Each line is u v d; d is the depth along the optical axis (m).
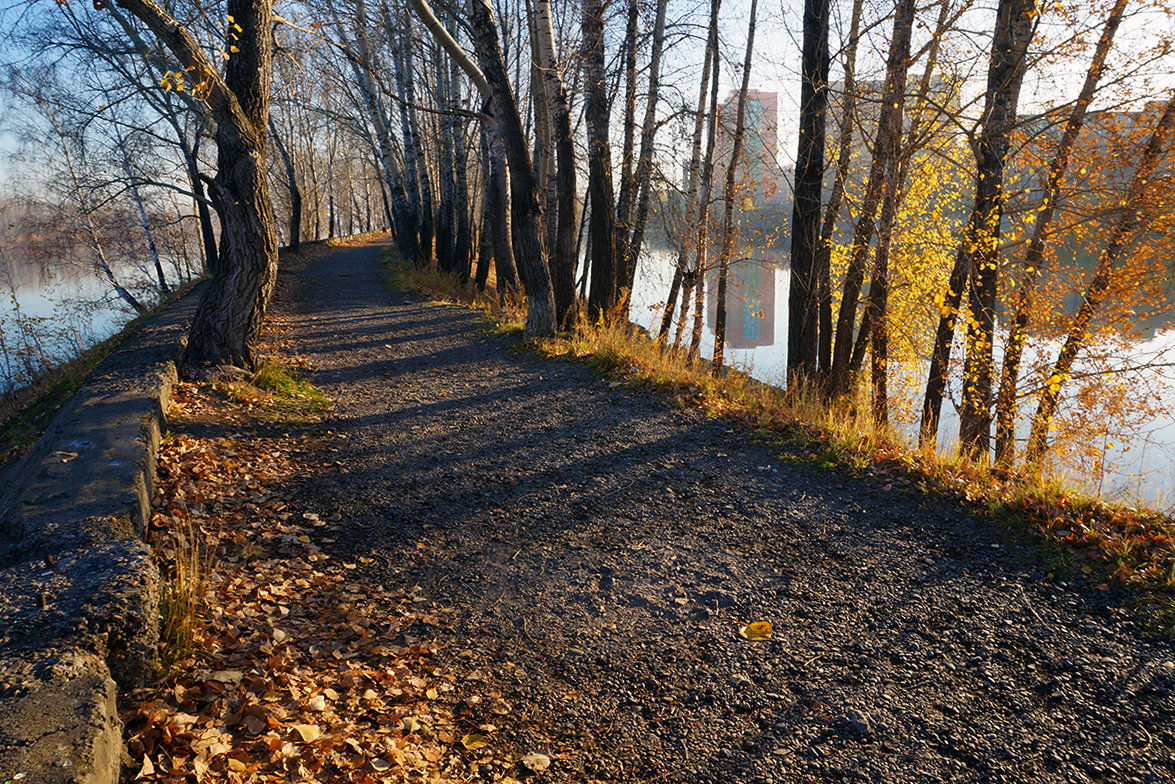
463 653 3.48
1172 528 4.10
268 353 10.64
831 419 6.71
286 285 20.28
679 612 3.76
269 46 7.89
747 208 14.42
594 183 11.79
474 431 7.11
